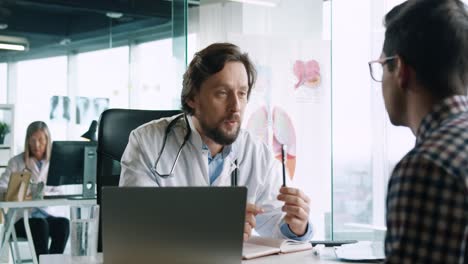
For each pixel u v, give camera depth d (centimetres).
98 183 223
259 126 334
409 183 87
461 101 97
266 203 206
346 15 472
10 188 448
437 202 84
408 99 103
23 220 502
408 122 104
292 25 349
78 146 471
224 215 135
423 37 98
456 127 90
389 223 90
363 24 468
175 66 312
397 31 102
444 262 84
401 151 450
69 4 745
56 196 473
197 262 136
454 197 84
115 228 134
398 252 86
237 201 135
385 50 106
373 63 122
